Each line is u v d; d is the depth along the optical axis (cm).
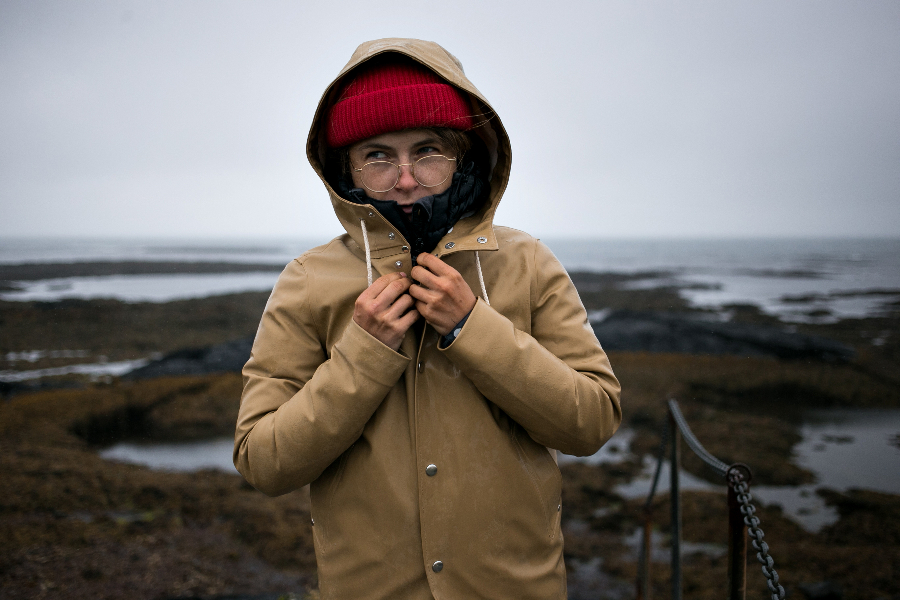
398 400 101
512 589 97
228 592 539
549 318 108
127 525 703
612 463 1133
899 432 1397
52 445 1208
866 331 2922
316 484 105
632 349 2381
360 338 90
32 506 753
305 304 103
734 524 130
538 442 100
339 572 99
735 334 2562
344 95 101
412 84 96
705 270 8838
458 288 91
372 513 97
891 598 609
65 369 2141
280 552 649
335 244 112
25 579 489
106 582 509
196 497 845
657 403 1625
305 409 92
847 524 850
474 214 109
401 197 102
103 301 3838
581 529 835
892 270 9081
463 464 96
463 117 98
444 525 94
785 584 651
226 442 1305
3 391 1666
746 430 1372
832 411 1603
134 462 1110
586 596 637
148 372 1928
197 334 2853
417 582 96
